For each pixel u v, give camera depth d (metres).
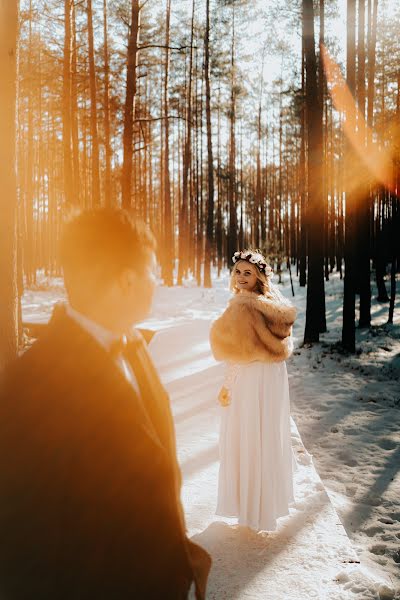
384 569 3.52
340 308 18.67
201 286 29.72
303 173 25.92
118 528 1.04
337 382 8.94
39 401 1.01
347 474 5.30
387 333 13.73
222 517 3.50
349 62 12.43
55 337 1.09
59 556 0.99
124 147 14.70
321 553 3.01
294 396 8.18
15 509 0.96
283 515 3.30
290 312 3.30
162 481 1.10
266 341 3.21
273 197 47.84
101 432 1.03
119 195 24.97
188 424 5.57
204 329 13.07
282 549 3.06
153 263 1.22
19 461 0.97
